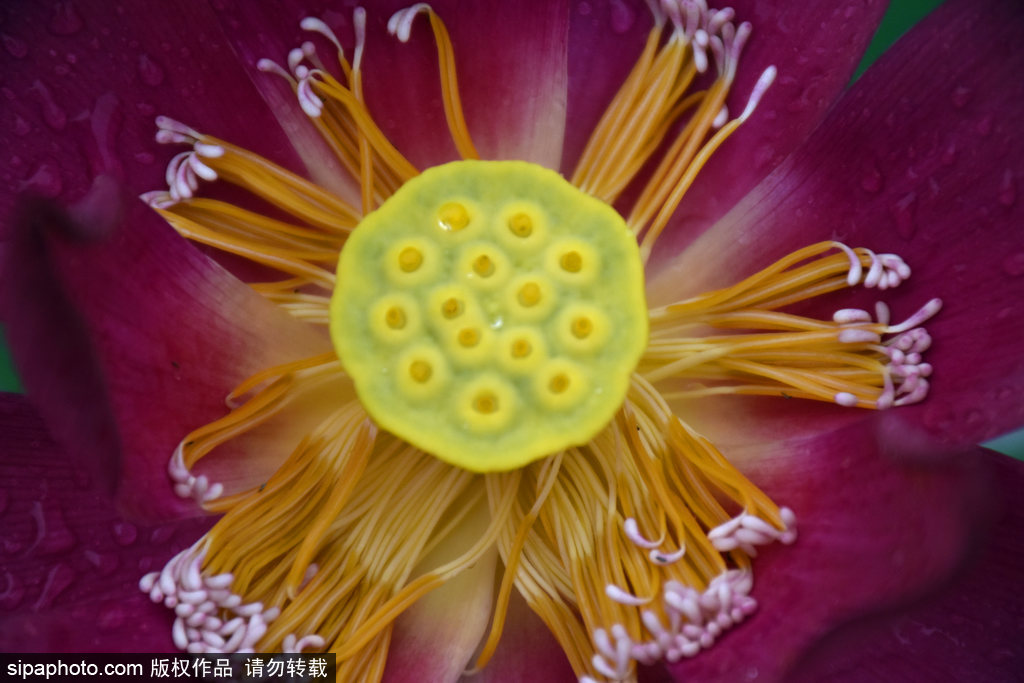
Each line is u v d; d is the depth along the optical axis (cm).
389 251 22
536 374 22
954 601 22
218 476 22
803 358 22
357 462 22
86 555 22
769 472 22
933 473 20
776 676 20
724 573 21
